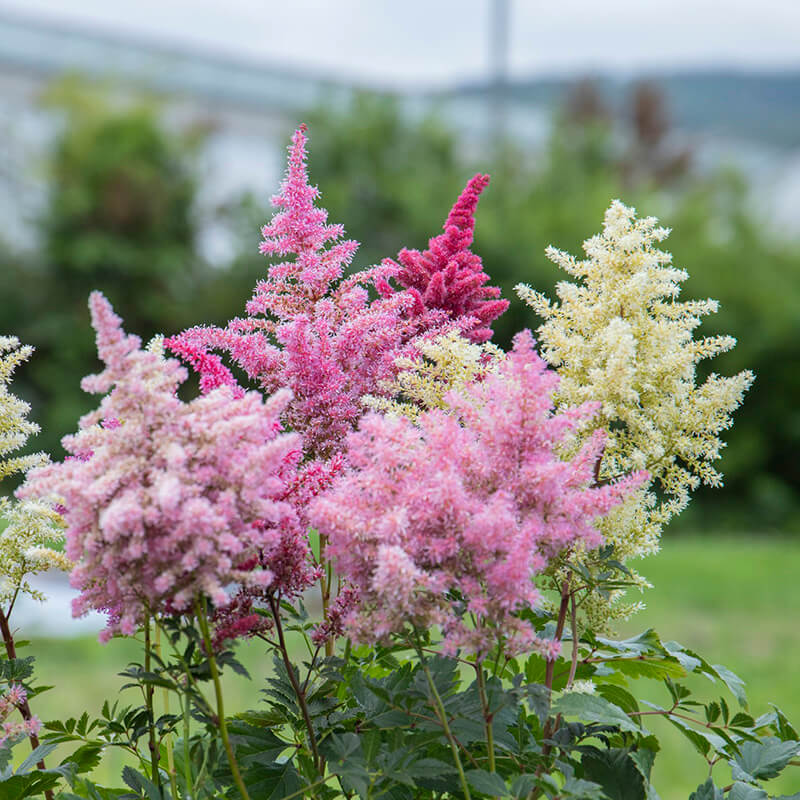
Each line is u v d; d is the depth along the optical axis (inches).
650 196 627.5
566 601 71.6
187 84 839.7
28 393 568.1
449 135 652.1
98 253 579.5
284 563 65.6
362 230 576.4
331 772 65.2
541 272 538.0
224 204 629.6
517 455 61.5
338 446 75.4
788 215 796.6
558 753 71.6
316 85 797.9
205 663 62.1
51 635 272.8
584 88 919.0
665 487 74.1
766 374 584.4
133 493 56.0
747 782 76.7
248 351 76.5
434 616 59.5
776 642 298.4
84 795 70.6
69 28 854.5
